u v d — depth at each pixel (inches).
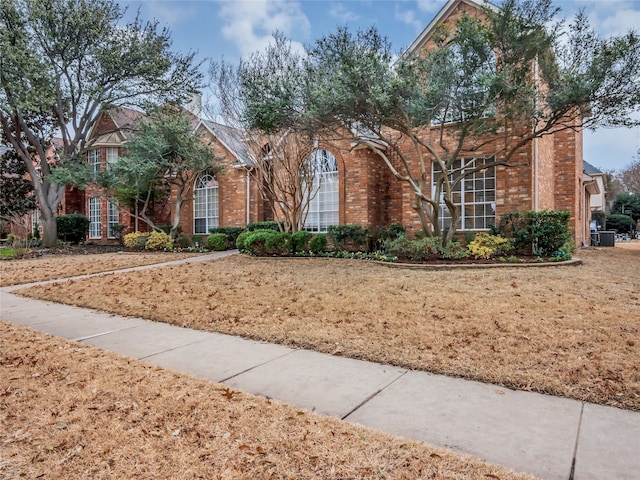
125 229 936.9
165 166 730.8
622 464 109.8
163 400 150.7
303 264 495.2
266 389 164.1
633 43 376.5
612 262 478.0
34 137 818.8
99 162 986.7
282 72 514.0
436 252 467.8
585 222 852.6
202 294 344.5
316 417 137.5
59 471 108.9
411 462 110.4
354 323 247.3
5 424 133.6
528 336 210.8
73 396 154.6
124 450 118.5
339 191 652.1
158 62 799.1
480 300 286.0
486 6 434.3
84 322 279.1
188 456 115.3
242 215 783.7
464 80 396.2
